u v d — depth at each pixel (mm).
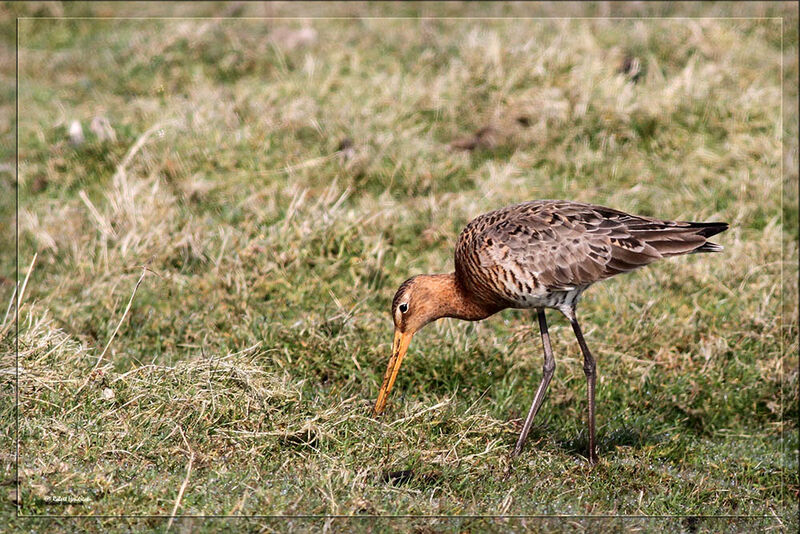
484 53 17016
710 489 9055
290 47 17703
